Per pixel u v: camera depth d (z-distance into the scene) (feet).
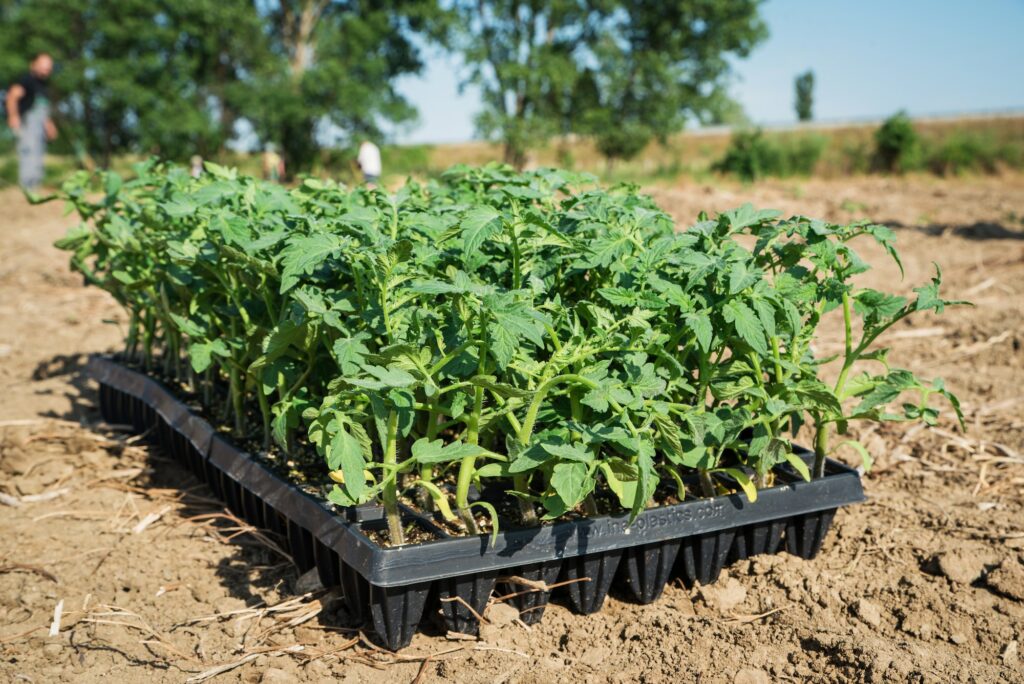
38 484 14.37
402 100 105.40
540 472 11.45
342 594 10.64
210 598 11.10
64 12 94.48
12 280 31.32
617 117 109.70
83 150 100.27
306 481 11.50
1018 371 20.80
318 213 12.67
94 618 10.63
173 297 14.55
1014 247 37.17
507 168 13.39
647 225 11.20
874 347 23.39
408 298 9.55
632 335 9.64
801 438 16.30
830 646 9.57
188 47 100.42
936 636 10.05
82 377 20.76
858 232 10.61
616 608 10.64
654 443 10.07
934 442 16.22
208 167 14.03
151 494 14.12
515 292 9.40
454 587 9.53
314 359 11.19
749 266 9.94
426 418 11.13
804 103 284.61
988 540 12.12
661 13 106.93
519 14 104.99
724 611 10.59
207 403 14.51
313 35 112.57
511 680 9.16
